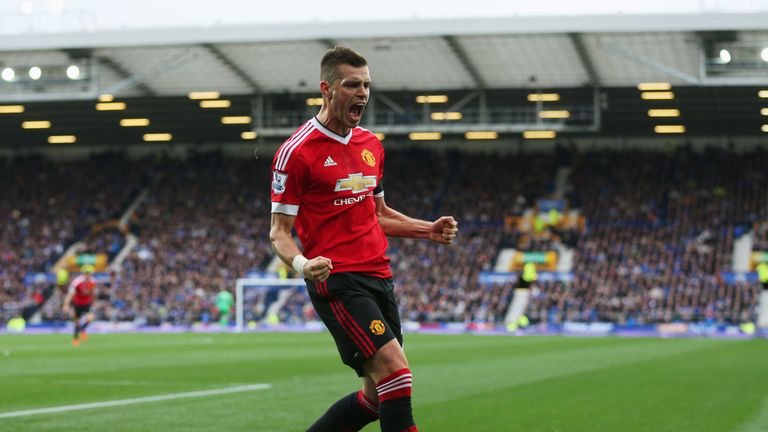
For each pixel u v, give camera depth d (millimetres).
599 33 40469
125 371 19047
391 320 6406
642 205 57344
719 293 47688
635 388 14906
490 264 54125
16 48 43438
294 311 51500
